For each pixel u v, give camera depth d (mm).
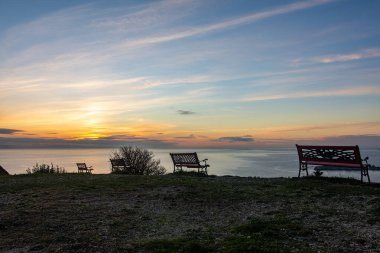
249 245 6238
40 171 22922
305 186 12148
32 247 6656
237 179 14961
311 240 6559
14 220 8523
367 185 12453
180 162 18828
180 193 11703
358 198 9812
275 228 7277
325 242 6422
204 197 11031
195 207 9859
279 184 12930
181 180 14812
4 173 22953
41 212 9352
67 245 6750
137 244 6691
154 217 8836
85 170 26250
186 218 8711
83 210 9594
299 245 6277
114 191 12430
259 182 13703
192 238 6980
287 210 8992
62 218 8734
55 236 7305
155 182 14227
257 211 9133
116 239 7102
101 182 14641
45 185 14219
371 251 5910
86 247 6633
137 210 9594
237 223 8070
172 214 9125
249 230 7270
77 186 13695
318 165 13984
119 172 21766
